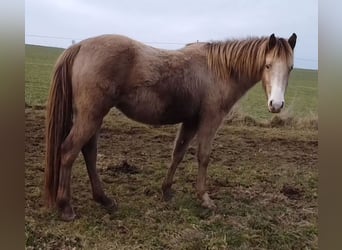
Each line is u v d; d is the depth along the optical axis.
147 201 2.30
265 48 2.18
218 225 2.12
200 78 2.20
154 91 2.06
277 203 2.31
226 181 2.43
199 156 2.27
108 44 1.94
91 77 1.90
